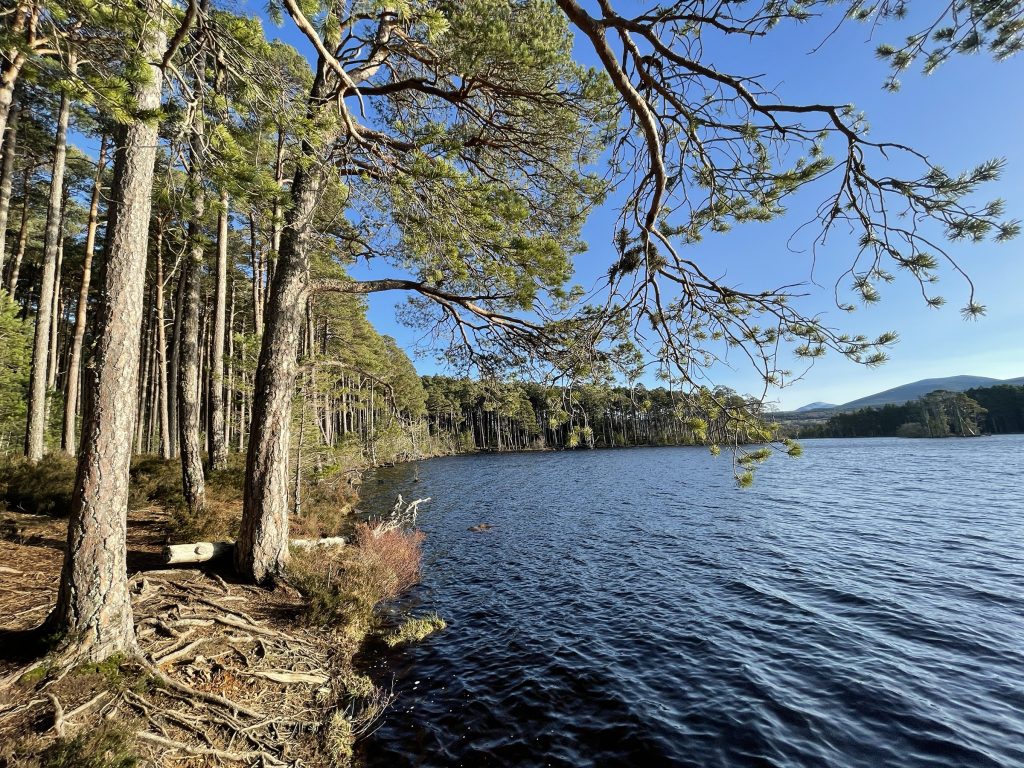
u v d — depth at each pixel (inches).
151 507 445.4
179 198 149.7
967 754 178.4
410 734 190.4
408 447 555.8
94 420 169.0
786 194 132.9
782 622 303.6
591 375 169.8
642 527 624.4
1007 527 561.3
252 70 129.5
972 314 105.8
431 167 186.4
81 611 163.8
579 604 344.8
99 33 109.4
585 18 105.3
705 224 152.6
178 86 128.3
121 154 181.0
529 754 179.2
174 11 115.0
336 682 216.1
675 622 306.8
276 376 285.0
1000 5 87.2
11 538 301.1
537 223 288.4
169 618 212.2
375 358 958.4
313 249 311.0
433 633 292.0
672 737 189.2
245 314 1026.7
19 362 649.0
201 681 182.4
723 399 132.8
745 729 194.2
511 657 259.1
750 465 128.0
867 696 217.2
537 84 239.9
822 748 182.7
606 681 232.8
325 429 674.2
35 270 981.8
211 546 287.3
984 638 274.5
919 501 775.1
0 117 322.3
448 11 220.8
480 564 461.1
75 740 124.0
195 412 409.7
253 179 134.3
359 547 391.5
